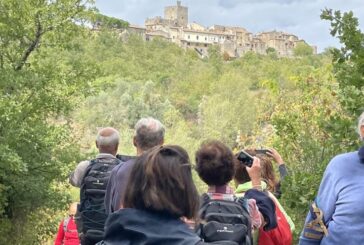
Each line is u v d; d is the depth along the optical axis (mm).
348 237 3051
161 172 2059
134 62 125500
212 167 3256
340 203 3117
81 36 16703
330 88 8117
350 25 5254
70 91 15648
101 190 4629
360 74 5145
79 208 4750
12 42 15875
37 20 15703
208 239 2969
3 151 12812
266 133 10891
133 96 75938
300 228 5121
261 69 130750
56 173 15172
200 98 108938
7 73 14727
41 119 15719
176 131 44500
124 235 1975
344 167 3195
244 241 3000
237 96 91812
